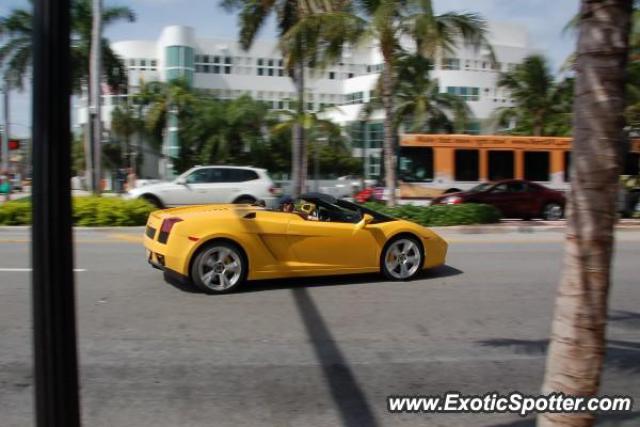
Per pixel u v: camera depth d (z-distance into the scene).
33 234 2.76
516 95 38.81
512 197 20.83
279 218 8.78
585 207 3.14
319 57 17.27
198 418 4.63
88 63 35.44
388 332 6.94
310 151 48.06
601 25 3.07
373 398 5.09
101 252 12.33
